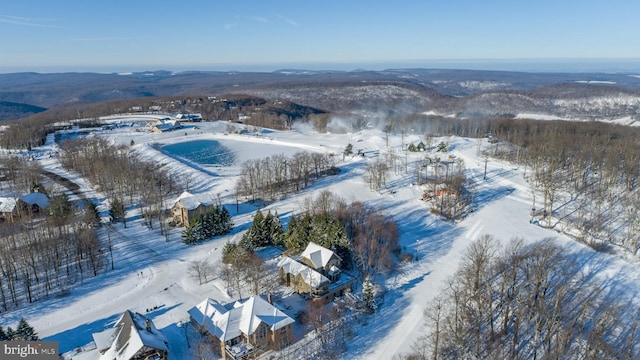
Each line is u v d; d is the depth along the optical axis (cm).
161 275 9975
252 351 7056
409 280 9694
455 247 11312
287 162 18000
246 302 7588
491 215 13225
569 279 9181
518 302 7706
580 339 6812
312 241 10275
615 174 14425
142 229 12619
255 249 11019
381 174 16138
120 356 6531
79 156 19838
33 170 17825
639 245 10769
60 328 8019
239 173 18825
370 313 8400
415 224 12900
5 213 12888
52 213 12306
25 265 9562
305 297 8906
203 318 7656
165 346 6925
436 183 15050
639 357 6769
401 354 7212
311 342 7562
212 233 12025
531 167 17512
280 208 14162
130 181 15700
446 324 7856
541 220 12744
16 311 8562
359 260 10100
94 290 9344
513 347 7062
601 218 12419
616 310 7994
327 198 13138
